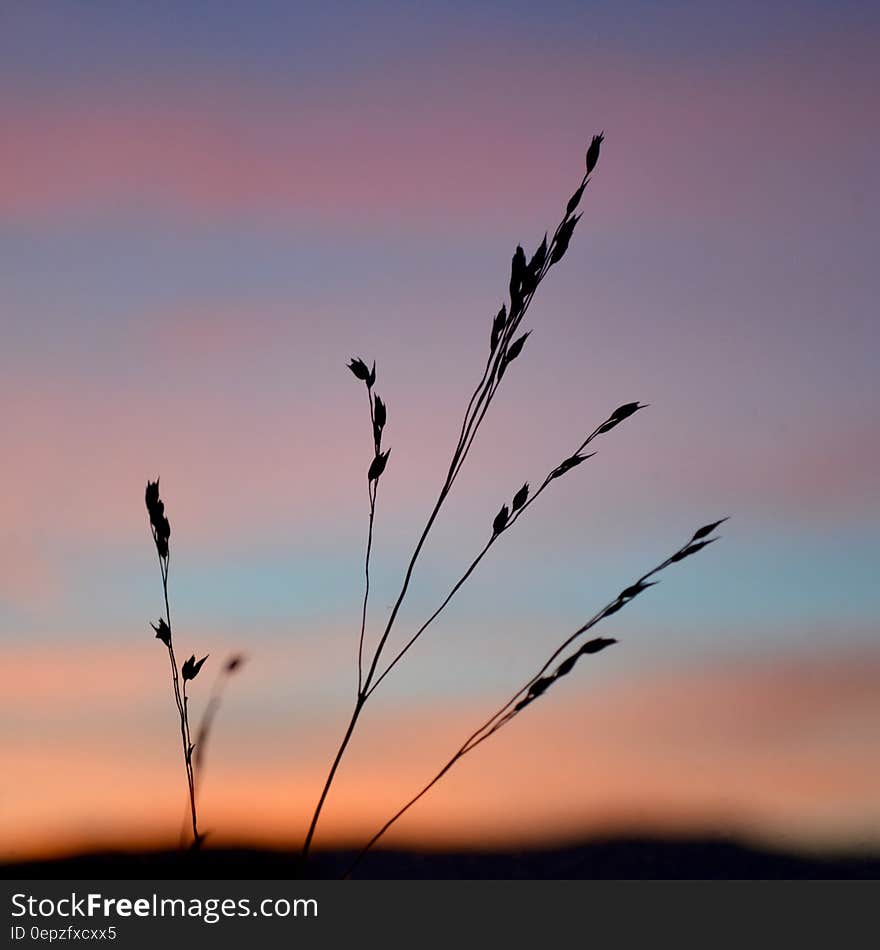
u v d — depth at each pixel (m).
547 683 0.37
